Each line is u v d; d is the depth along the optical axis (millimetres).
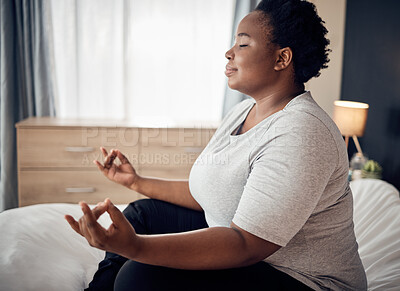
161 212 1209
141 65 2807
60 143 2387
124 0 2684
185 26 2781
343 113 2367
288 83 907
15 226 1146
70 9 2652
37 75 2652
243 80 913
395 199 1528
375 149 2543
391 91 2318
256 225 724
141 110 2859
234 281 778
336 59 2932
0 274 887
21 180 2398
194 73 2842
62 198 2447
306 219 746
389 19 2326
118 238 676
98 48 2734
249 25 886
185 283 766
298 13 850
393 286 1039
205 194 958
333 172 793
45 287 896
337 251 844
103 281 924
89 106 2801
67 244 1145
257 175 764
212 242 721
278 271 830
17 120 2719
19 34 2605
